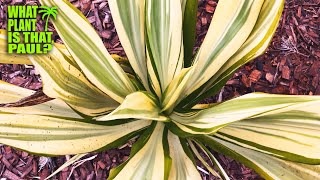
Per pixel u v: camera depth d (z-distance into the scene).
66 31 0.96
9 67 1.40
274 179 1.03
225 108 0.89
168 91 0.99
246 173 1.30
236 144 1.02
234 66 1.05
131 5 1.04
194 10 1.06
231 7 1.02
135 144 1.02
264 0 1.04
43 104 1.05
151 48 1.01
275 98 0.85
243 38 1.03
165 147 1.01
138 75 1.09
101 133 1.05
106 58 0.99
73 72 1.01
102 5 1.43
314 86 1.36
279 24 1.40
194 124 0.93
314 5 1.43
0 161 1.35
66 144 1.01
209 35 1.04
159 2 0.98
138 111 0.87
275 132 1.00
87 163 1.33
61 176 1.33
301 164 1.04
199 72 1.07
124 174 0.93
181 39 1.02
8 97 1.11
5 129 0.97
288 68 1.37
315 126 0.97
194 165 0.99
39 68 0.94
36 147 0.98
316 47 1.39
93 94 1.05
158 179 0.92
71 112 1.07
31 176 1.33
